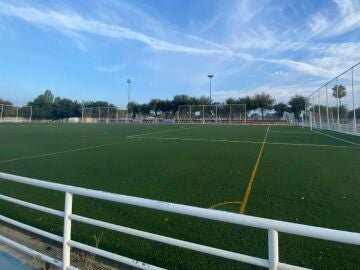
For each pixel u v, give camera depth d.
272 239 2.06
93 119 67.81
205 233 4.42
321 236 1.87
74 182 7.71
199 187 7.11
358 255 3.71
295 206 5.66
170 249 3.96
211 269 3.47
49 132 27.55
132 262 2.81
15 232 4.52
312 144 17.28
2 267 3.41
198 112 59.09
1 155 12.57
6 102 77.19
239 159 11.45
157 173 8.77
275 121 60.91
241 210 5.45
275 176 8.35
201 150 14.30
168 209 2.45
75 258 3.62
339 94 28.77
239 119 56.56
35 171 9.19
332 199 6.09
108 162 10.79
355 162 10.80
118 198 2.74
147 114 78.25
